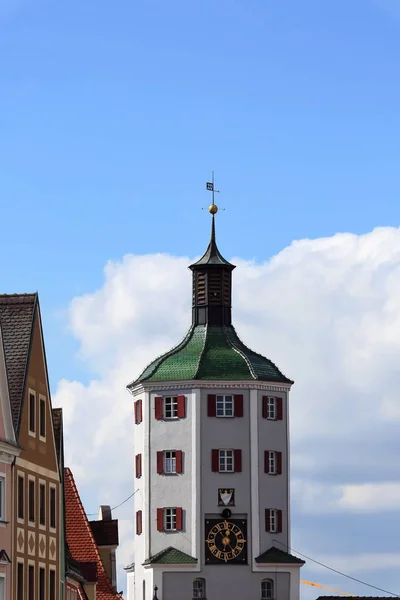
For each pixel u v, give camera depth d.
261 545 148.12
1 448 81.75
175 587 147.25
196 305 157.50
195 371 150.00
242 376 149.75
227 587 147.25
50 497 92.31
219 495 148.38
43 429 91.25
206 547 147.75
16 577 83.88
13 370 87.69
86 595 112.25
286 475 151.38
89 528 124.19
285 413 152.62
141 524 151.25
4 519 82.25
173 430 150.12
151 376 151.50
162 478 150.12
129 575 156.00
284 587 148.12
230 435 149.38
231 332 156.25
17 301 91.12
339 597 144.50
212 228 160.75
